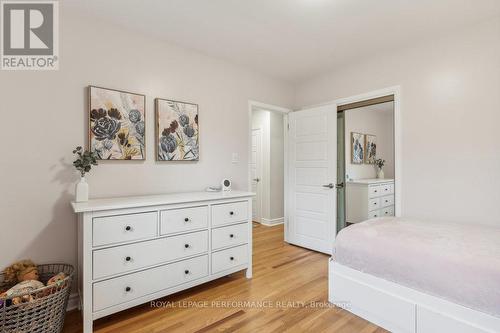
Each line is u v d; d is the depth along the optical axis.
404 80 2.73
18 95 1.91
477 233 1.92
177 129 2.68
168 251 2.06
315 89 3.64
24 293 1.43
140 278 1.92
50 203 2.02
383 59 2.90
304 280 2.55
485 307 1.34
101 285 1.75
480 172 2.26
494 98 2.20
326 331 1.75
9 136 1.87
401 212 2.73
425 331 1.55
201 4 2.02
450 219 2.42
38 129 1.97
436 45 2.52
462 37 2.36
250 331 1.74
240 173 3.26
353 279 1.94
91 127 2.16
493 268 1.35
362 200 4.46
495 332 1.31
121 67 2.36
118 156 2.30
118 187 2.33
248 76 3.35
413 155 2.66
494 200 2.19
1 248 1.85
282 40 2.61
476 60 2.28
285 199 3.88
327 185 3.32
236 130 3.22
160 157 2.55
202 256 2.26
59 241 2.05
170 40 2.62
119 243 1.83
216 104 3.04
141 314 1.95
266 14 2.16
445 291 1.47
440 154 2.49
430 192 2.54
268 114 4.96
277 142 5.06
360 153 5.00
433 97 2.53
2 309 1.38
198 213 2.24
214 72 3.01
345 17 2.20
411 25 2.32
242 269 2.55
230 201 2.46
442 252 1.55
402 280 1.66
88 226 1.70
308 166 3.55
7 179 1.87
